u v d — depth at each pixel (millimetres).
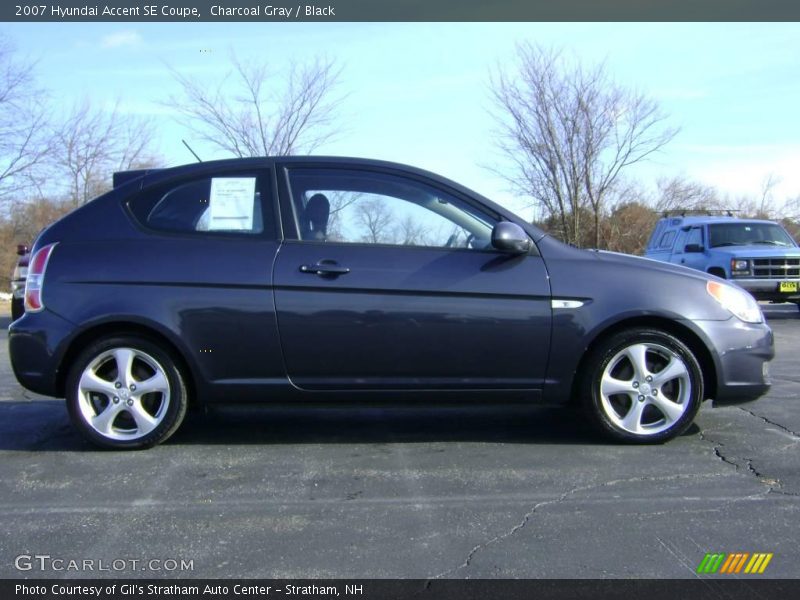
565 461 4082
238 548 3021
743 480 3744
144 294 4117
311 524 3258
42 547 3037
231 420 5086
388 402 4242
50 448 4398
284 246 4191
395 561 2898
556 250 4277
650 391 4250
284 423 5008
